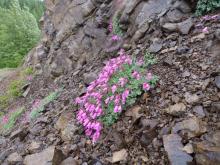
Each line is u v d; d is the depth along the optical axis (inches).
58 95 42.0
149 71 30.1
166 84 27.4
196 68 27.5
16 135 36.1
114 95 28.6
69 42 55.1
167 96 26.1
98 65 43.5
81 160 25.5
